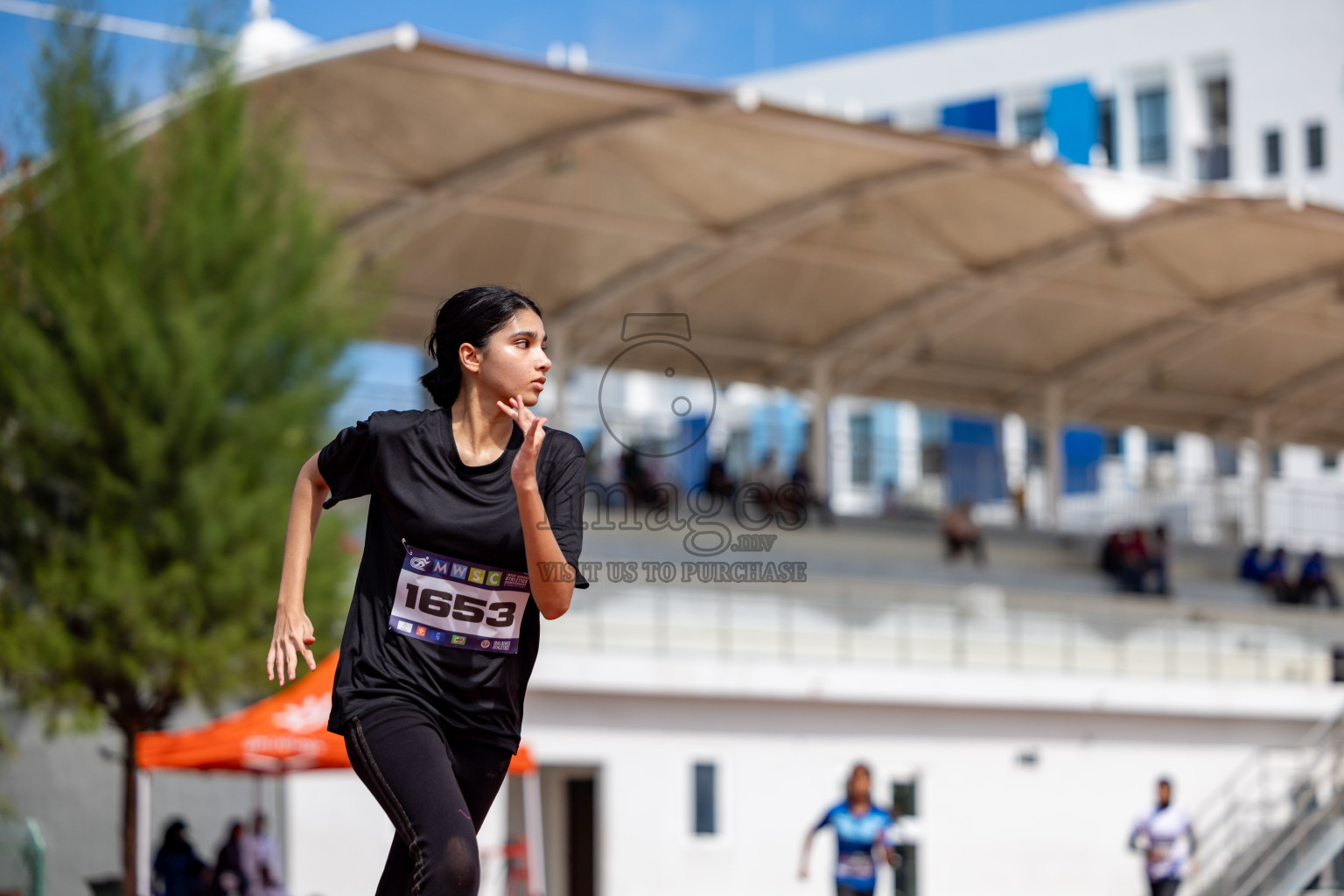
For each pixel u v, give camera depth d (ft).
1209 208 203.62
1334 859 178.40
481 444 26.00
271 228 131.95
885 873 166.20
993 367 284.61
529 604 26.32
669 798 156.25
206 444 126.11
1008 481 268.41
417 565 25.64
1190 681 186.29
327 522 128.77
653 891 153.99
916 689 169.68
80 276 126.00
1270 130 397.39
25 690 125.08
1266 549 280.72
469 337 25.88
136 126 131.95
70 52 131.13
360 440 25.98
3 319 124.67
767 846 160.35
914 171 191.01
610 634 158.51
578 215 204.64
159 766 107.76
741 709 161.07
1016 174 191.01
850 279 240.12
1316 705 195.11
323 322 133.18
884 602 174.81
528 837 125.29
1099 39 419.95
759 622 167.32
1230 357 292.81
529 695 150.82
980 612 180.34
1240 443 337.93
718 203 204.23
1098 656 186.60
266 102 155.02
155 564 123.65
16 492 125.08
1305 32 394.32
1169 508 283.79
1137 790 181.88
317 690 108.47
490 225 209.15
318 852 143.54
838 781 164.96
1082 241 218.59
